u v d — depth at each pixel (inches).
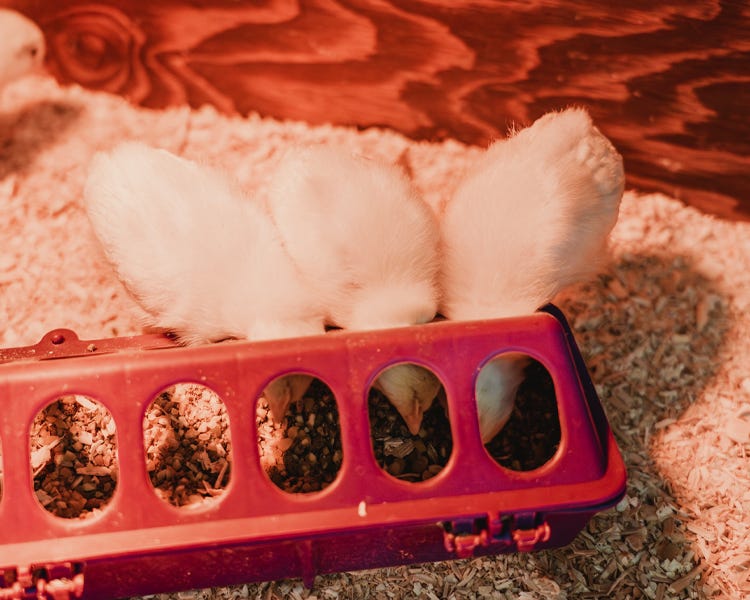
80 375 29.4
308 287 32.6
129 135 41.3
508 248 32.3
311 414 32.9
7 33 40.3
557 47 39.4
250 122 41.6
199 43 40.9
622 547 32.8
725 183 40.1
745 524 33.2
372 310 32.2
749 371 36.5
